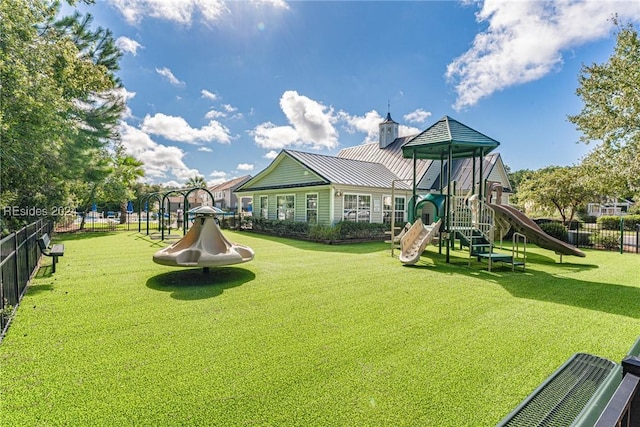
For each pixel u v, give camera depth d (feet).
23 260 17.60
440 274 23.31
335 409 7.60
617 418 3.29
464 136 30.76
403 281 20.99
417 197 35.60
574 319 13.96
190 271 23.31
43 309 14.65
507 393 8.29
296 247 38.55
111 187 64.44
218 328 12.61
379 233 48.01
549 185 66.95
